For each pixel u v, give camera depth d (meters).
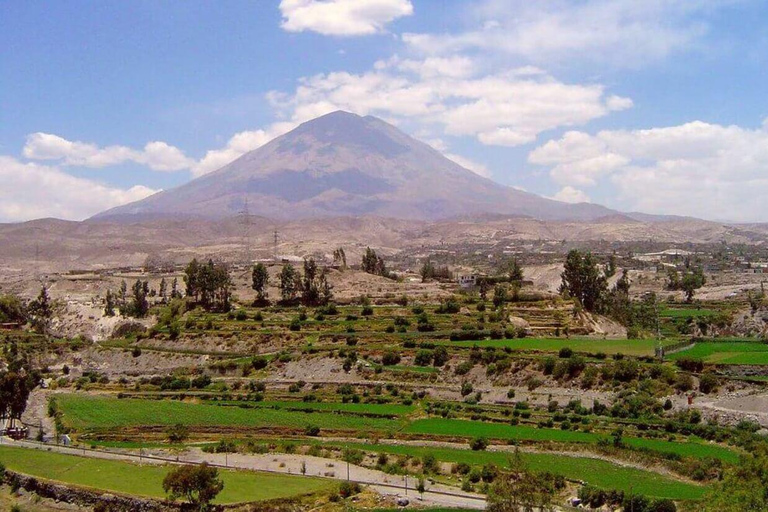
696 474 163.75
